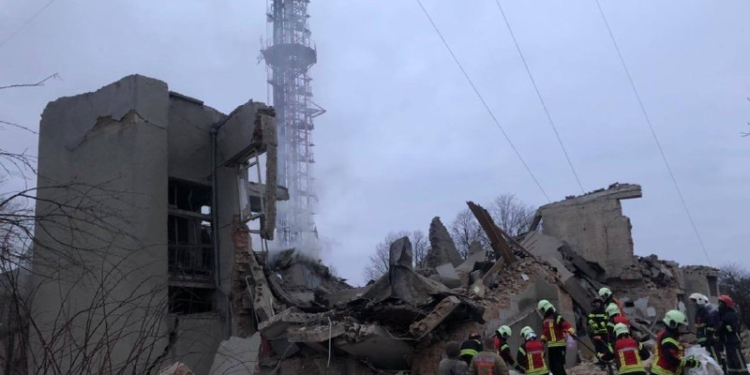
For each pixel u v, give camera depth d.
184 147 16.81
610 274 26.00
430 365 12.48
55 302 13.04
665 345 8.13
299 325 13.40
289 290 18.56
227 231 16.56
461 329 12.91
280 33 61.25
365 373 12.90
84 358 4.28
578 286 17.98
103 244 12.75
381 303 12.94
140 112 15.33
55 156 16.41
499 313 14.26
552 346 10.71
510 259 16.91
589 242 27.00
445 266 16.08
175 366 5.47
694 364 8.19
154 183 15.19
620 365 8.48
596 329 12.19
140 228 14.42
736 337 10.24
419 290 13.24
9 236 4.70
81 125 16.20
